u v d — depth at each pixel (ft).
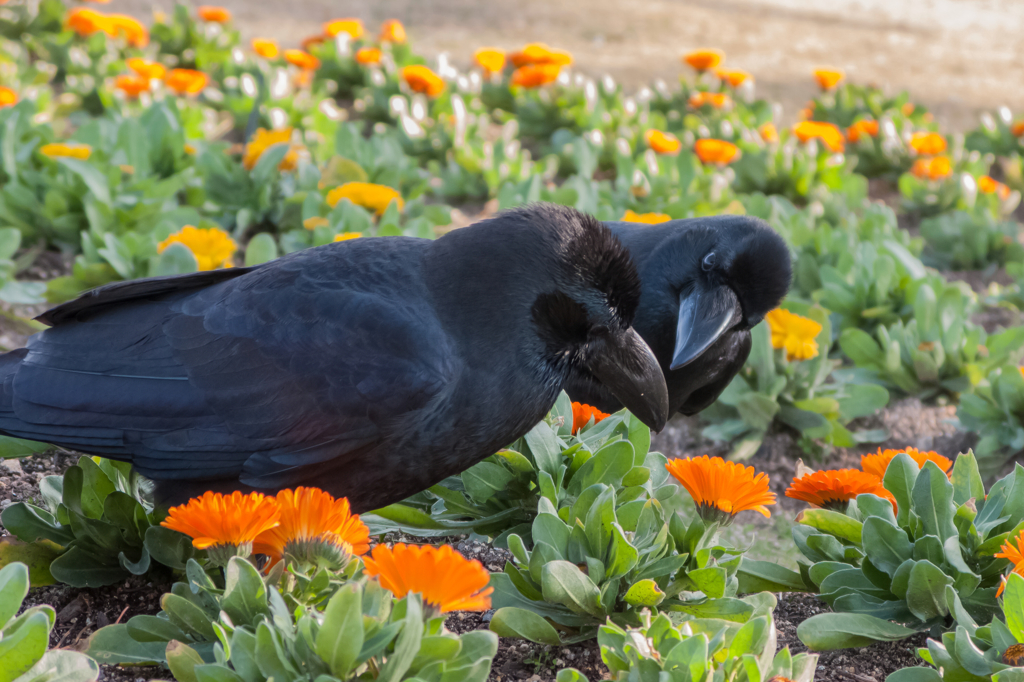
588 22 50.29
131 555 11.49
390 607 8.53
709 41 49.11
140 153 22.82
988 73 46.60
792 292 22.20
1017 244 25.63
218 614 9.64
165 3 45.29
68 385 10.65
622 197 25.04
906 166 31.81
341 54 34.73
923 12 60.23
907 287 20.79
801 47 49.65
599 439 13.26
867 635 10.78
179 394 10.43
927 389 19.17
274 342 10.39
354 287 10.59
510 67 36.17
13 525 11.25
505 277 10.32
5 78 28.66
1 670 8.03
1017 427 16.61
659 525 11.55
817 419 17.29
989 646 9.92
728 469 10.41
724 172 28.84
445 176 27.04
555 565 10.19
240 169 22.95
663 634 9.45
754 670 8.71
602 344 10.80
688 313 14.11
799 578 12.18
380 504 11.08
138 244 18.65
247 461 10.39
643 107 32.78
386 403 10.17
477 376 10.38
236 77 32.91
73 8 40.01
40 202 21.45
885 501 11.68
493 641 8.70
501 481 12.45
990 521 11.75
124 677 9.99
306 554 9.03
